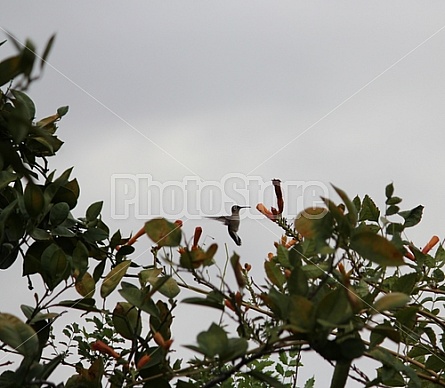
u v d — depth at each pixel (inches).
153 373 124.6
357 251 97.7
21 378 105.4
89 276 134.1
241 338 100.1
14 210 139.8
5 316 106.2
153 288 116.4
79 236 153.9
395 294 101.3
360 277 125.2
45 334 133.9
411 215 144.5
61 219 146.7
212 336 97.3
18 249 138.8
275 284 115.2
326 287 113.6
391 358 117.1
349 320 95.7
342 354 96.4
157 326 129.4
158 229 108.7
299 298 95.5
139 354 128.0
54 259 128.9
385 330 99.7
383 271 135.0
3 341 103.8
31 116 143.3
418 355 143.1
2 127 133.3
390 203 139.5
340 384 114.6
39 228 145.2
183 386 121.3
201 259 107.8
